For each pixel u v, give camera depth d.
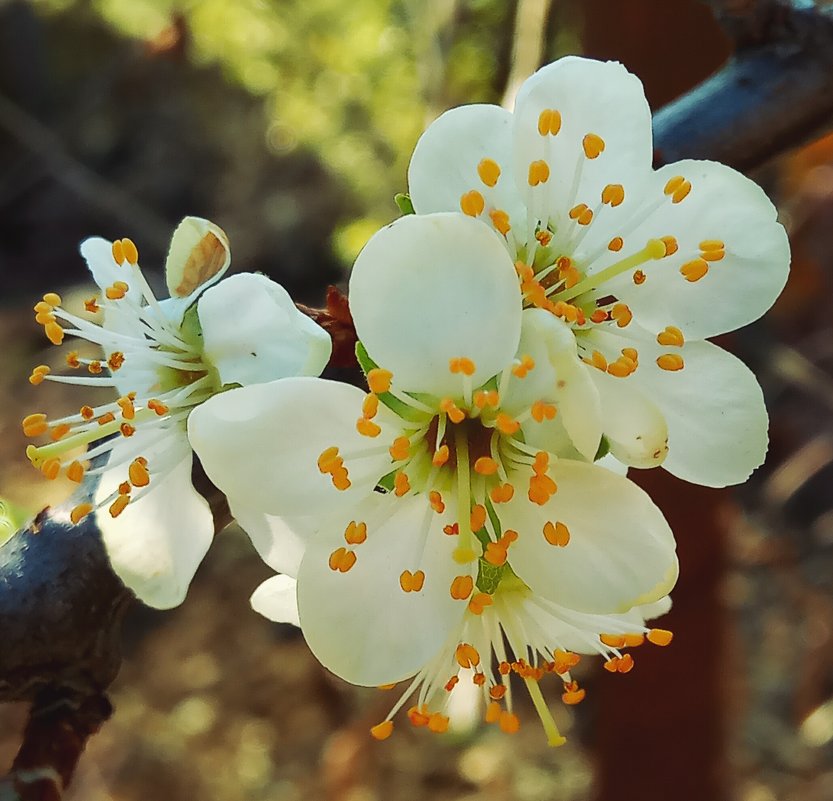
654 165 0.08
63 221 0.39
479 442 0.06
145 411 0.07
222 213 0.36
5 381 0.30
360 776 0.23
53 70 0.38
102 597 0.06
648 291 0.07
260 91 0.25
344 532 0.06
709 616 0.15
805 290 0.22
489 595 0.06
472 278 0.06
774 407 0.29
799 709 0.25
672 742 0.16
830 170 0.20
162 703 0.27
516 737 0.25
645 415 0.06
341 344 0.06
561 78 0.06
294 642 0.28
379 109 0.22
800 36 0.08
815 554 0.28
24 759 0.06
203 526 0.07
